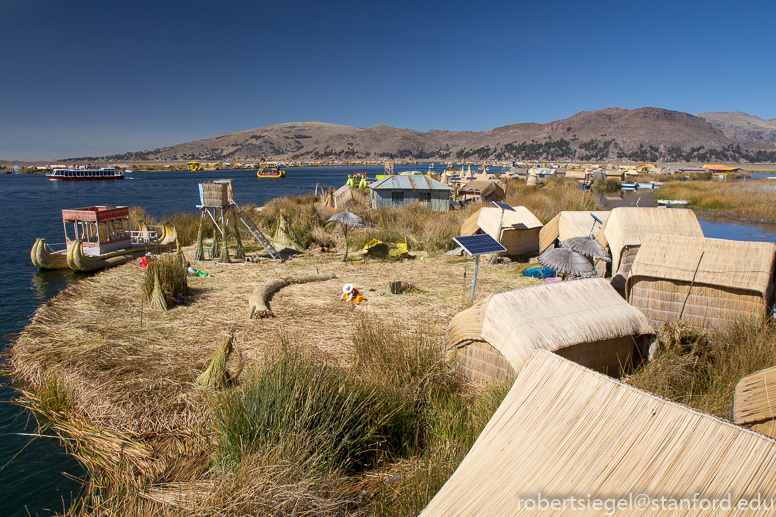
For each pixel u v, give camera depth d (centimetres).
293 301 957
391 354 581
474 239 894
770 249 705
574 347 510
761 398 348
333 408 436
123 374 614
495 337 522
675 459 207
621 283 868
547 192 3412
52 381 591
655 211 927
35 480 445
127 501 392
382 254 1428
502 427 261
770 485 183
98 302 938
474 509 230
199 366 635
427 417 475
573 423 242
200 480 408
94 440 495
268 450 369
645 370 525
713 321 734
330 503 344
